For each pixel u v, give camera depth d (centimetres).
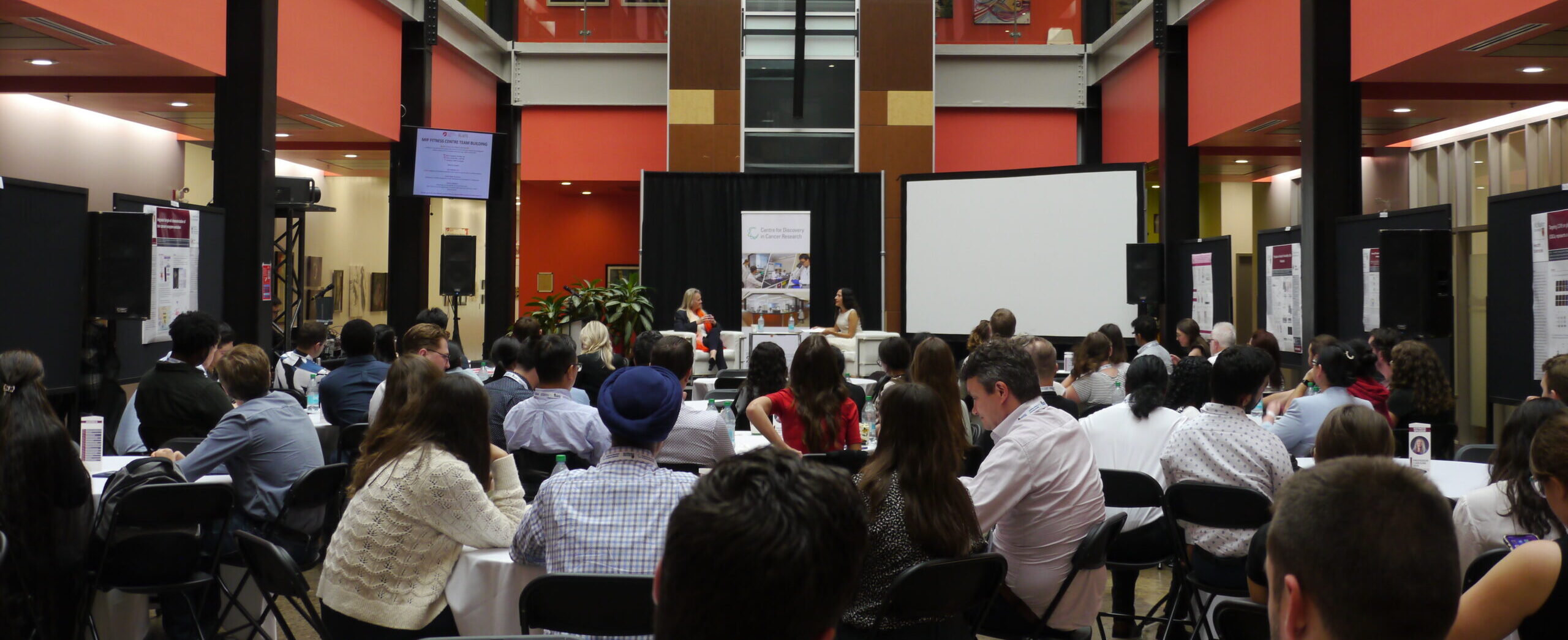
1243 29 1013
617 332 1290
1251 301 1559
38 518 314
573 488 248
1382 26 788
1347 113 832
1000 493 302
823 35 1370
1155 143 1234
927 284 1251
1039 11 1439
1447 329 673
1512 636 205
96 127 1106
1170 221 1159
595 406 623
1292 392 579
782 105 1373
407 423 287
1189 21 1147
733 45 1380
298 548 396
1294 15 910
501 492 303
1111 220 1129
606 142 1467
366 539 275
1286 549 104
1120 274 1120
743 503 94
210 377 556
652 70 1453
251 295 818
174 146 1258
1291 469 365
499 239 1479
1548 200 591
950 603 268
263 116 827
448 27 1254
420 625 273
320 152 1339
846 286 1352
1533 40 704
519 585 275
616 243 1659
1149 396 430
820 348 454
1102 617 481
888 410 279
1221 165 1366
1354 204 830
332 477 398
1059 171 1164
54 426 321
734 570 90
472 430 288
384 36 1127
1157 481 398
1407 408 486
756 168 1370
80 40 724
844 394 460
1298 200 1418
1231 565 360
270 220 838
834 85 1373
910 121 1373
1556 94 848
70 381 626
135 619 414
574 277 1656
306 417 416
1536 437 205
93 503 346
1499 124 982
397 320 1207
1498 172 986
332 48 1006
